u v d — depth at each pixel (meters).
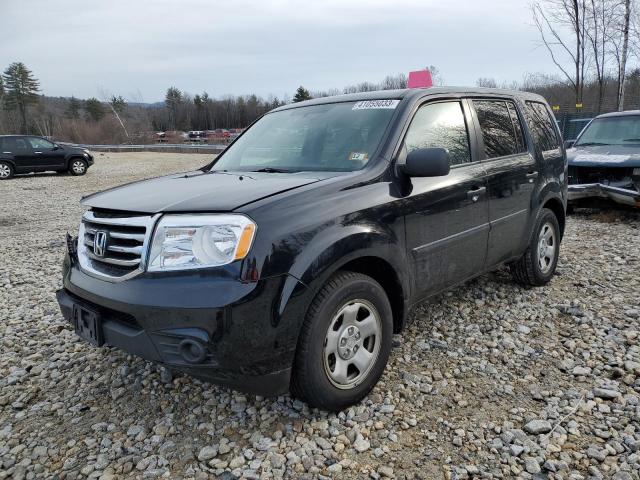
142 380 3.41
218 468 2.54
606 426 2.79
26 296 5.29
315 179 3.03
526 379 3.32
